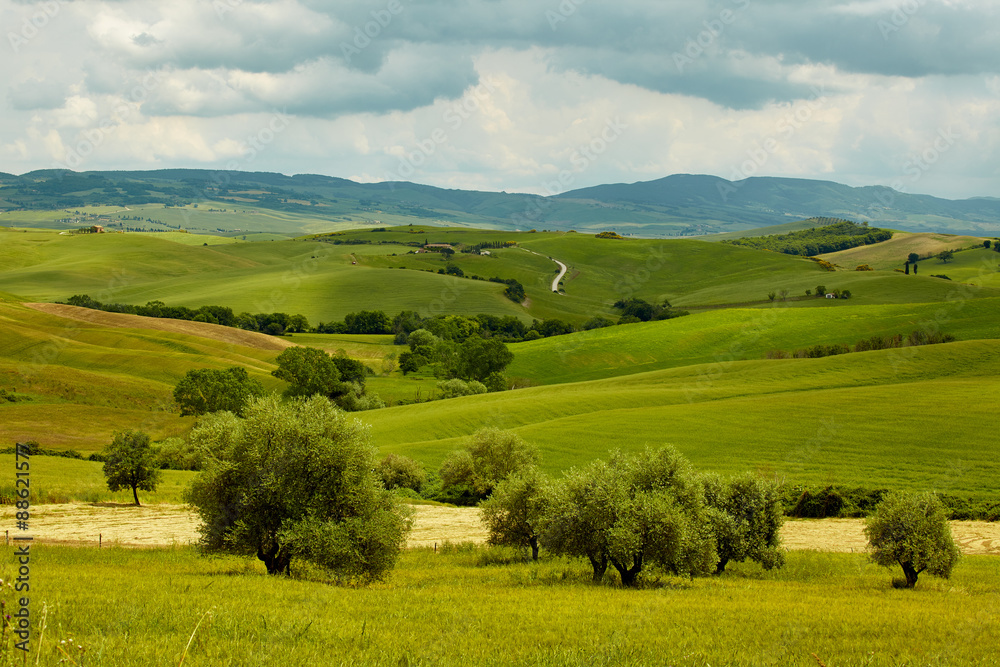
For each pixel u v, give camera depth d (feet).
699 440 217.77
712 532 100.07
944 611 68.18
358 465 82.38
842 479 176.35
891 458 189.47
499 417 266.16
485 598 69.36
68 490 167.32
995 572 104.47
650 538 87.97
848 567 109.50
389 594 68.59
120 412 271.08
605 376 361.71
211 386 279.28
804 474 181.68
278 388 324.19
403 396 339.77
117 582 63.93
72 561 87.56
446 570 99.25
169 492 182.70
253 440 81.20
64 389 285.43
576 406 272.10
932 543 89.76
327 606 58.23
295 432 81.05
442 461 217.77
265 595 61.26
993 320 358.43
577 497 93.56
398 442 247.29
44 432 237.45
